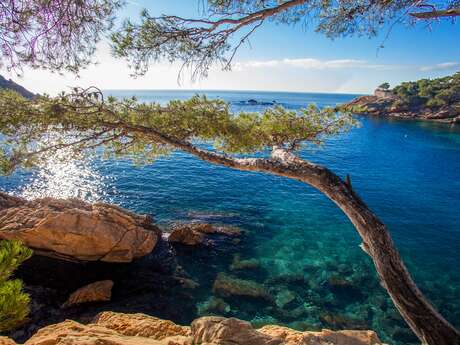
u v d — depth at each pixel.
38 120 4.13
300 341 4.71
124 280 11.77
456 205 21.27
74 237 12.12
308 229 16.94
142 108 4.98
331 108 5.77
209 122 5.09
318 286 11.94
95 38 4.30
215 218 17.78
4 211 13.02
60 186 22.44
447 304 11.23
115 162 29.41
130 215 14.32
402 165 32.84
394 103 92.62
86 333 5.37
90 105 4.47
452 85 90.31
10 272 3.48
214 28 4.80
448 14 3.94
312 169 4.12
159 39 4.74
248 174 27.67
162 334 6.04
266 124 5.55
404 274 3.62
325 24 5.71
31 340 5.30
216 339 4.58
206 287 11.60
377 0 4.86
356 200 3.91
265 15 4.60
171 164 30.27
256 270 12.85
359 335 5.37
